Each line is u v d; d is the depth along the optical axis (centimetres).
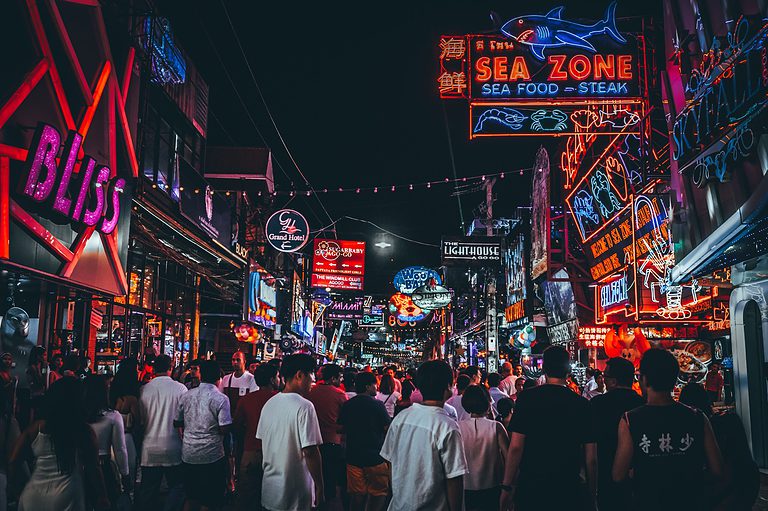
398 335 6569
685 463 417
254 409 738
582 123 1290
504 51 1295
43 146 923
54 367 1077
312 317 3659
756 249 966
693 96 1091
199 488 734
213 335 2500
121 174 1298
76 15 1131
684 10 1147
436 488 445
